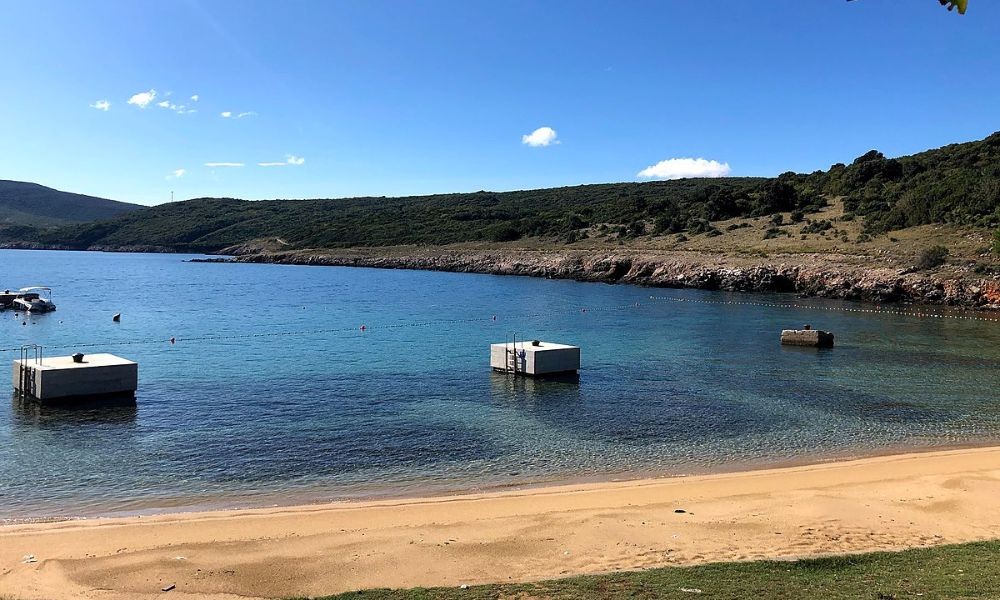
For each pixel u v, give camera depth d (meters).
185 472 18.80
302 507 15.60
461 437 22.41
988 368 35.31
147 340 46.00
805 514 14.75
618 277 102.88
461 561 12.15
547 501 15.84
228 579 11.37
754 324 54.31
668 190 194.38
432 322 56.22
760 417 25.22
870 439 22.34
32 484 17.75
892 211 92.88
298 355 39.38
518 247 135.12
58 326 53.84
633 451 20.94
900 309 65.38
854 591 9.99
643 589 10.36
